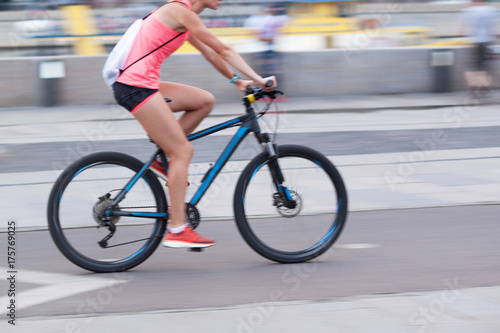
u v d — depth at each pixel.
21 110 18.30
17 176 11.09
